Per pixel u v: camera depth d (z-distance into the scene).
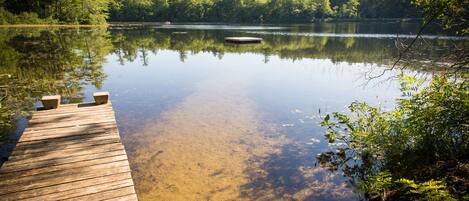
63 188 3.62
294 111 7.98
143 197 4.11
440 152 4.39
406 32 32.25
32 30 31.25
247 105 8.48
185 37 30.08
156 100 8.88
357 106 6.31
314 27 47.72
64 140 5.00
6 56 15.32
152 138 6.07
